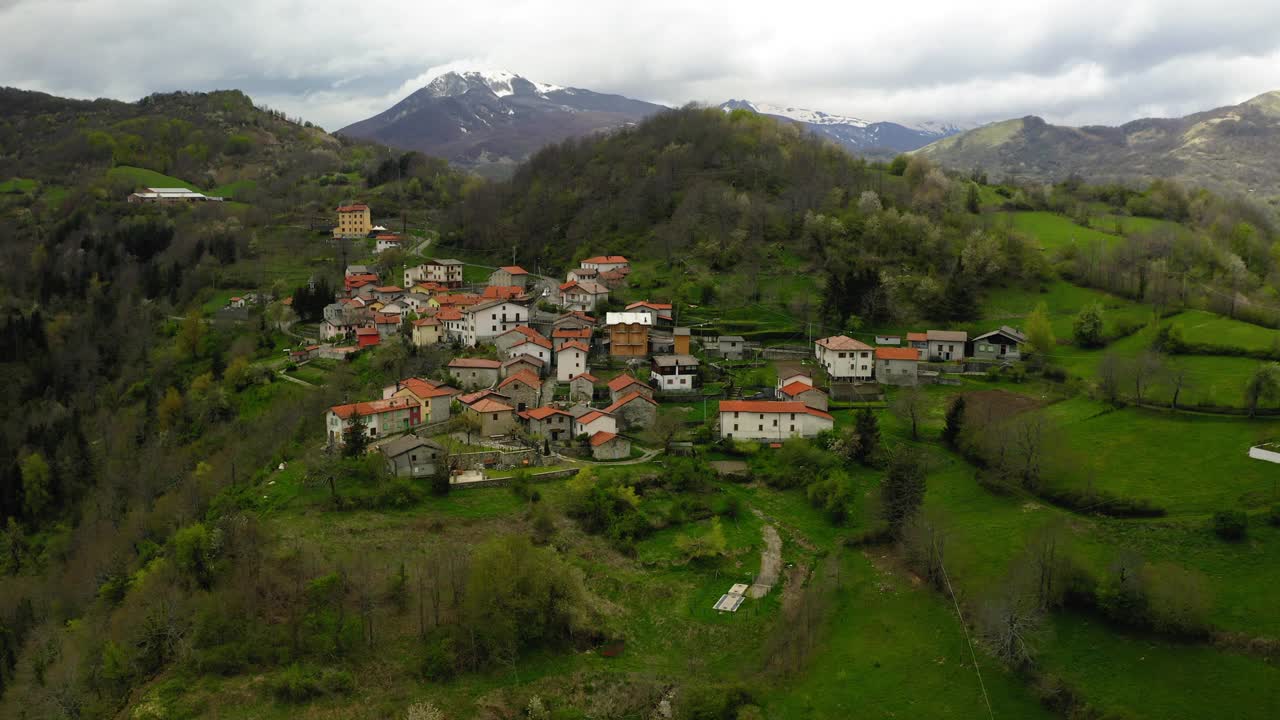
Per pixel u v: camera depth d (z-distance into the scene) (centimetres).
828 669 8444
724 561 10606
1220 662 7475
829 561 10456
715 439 13962
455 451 13050
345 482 11900
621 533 11088
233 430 16150
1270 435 11119
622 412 14400
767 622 9375
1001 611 8156
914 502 10600
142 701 7869
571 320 18612
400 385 14900
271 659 8369
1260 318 16638
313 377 17838
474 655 8525
